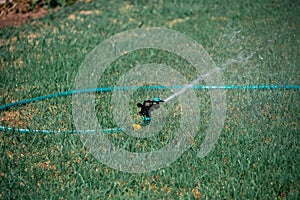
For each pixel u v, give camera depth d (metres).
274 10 13.65
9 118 8.21
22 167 6.61
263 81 9.10
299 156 6.58
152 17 13.63
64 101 8.45
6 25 13.69
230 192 5.96
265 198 5.83
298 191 5.95
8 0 14.80
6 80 9.66
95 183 6.17
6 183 6.26
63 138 7.17
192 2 14.73
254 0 14.56
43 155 6.92
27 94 8.90
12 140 7.30
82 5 14.74
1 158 6.86
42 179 6.38
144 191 6.00
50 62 10.52
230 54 10.74
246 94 8.60
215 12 13.80
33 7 14.62
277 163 6.46
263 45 11.17
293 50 10.80
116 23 13.20
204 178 6.25
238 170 6.32
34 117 8.02
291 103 8.20
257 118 7.71
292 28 12.27
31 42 12.09
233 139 7.08
